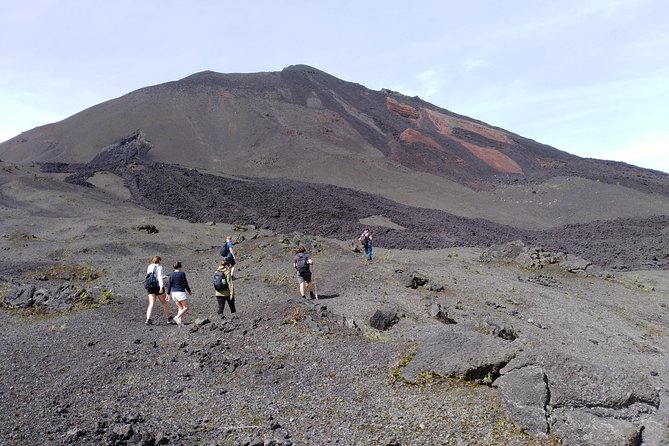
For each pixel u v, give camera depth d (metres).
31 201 42.06
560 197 71.50
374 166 80.69
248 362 10.02
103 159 77.00
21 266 21.33
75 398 8.23
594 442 6.69
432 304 16.23
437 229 47.91
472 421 7.36
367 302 16.14
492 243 42.78
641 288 25.72
